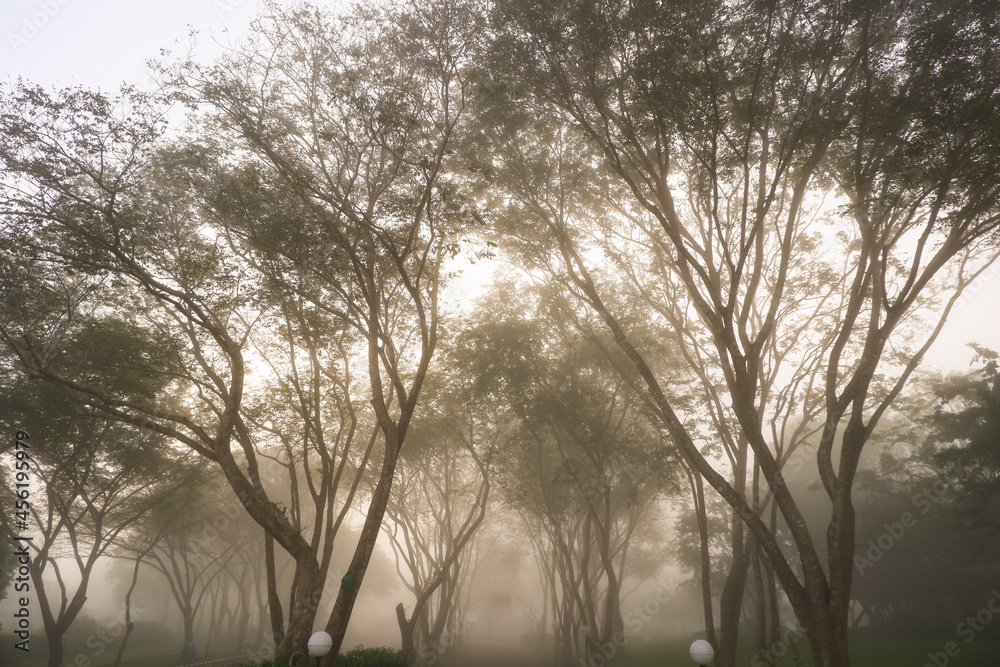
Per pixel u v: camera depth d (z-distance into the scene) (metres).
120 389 20.28
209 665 33.72
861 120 15.47
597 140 15.93
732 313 15.80
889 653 29.81
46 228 15.15
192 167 15.80
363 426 27.16
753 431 15.73
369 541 14.73
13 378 20.88
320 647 11.85
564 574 37.09
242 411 22.62
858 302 16.77
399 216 16.09
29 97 14.55
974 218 15.76
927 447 38.19
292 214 16.25
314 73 15.84
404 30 15.44
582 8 14.51
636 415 29.62
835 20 14.23
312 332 19.22
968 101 14.05
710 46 14.57
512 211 20.47
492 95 15.98
